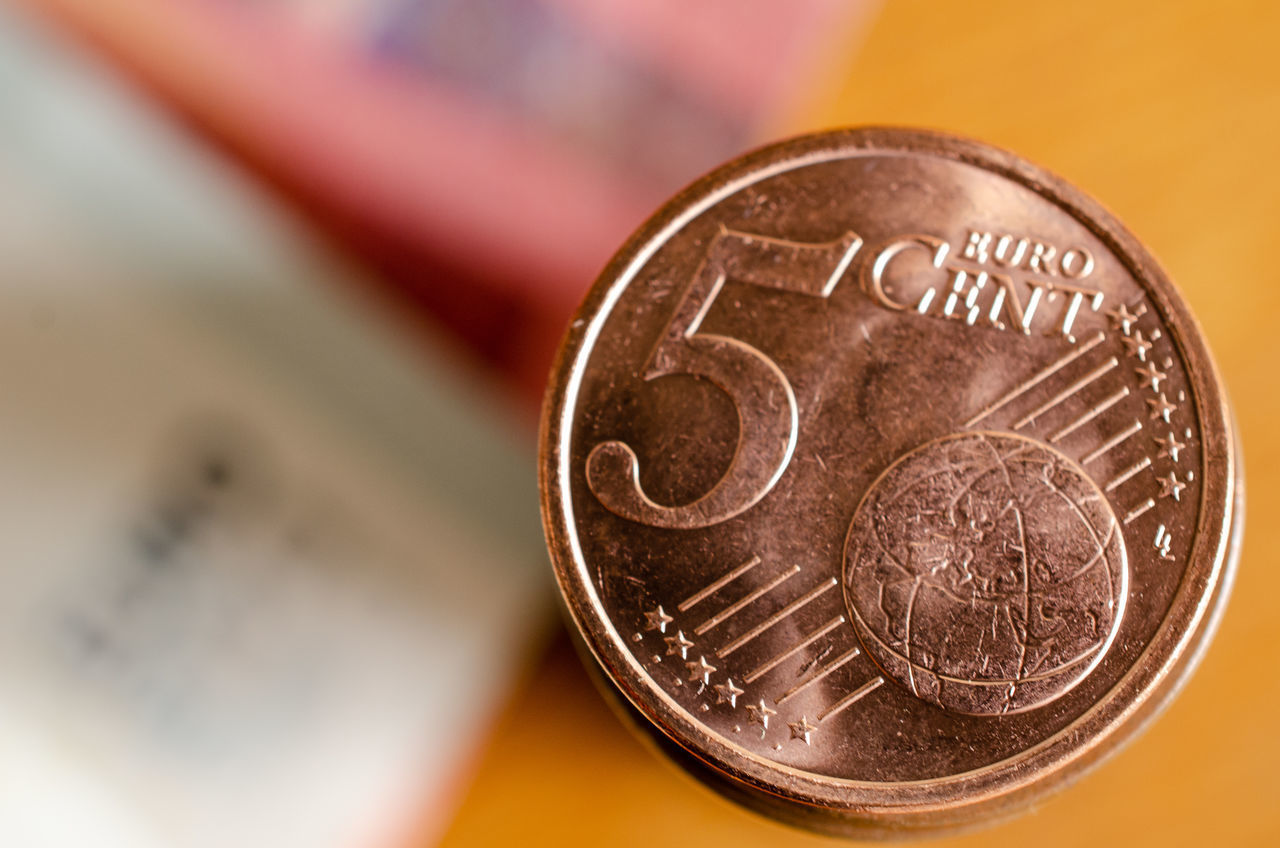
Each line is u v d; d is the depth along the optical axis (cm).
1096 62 9
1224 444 8
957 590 8
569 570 8
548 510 8
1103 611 8
